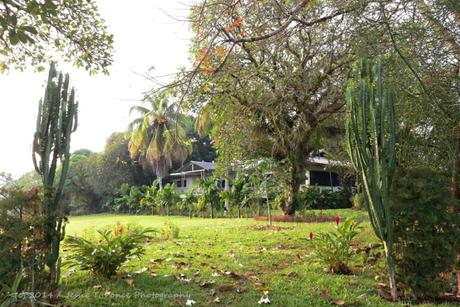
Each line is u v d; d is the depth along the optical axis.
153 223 15.89
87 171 32.03
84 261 4.75
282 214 15.17
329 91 7.68
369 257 5.35
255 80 6.62
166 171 27.97
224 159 13.09
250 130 11.13
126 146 31.92
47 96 4.21
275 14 5.17
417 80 4.20
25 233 3.64
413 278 3.88
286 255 6.32
